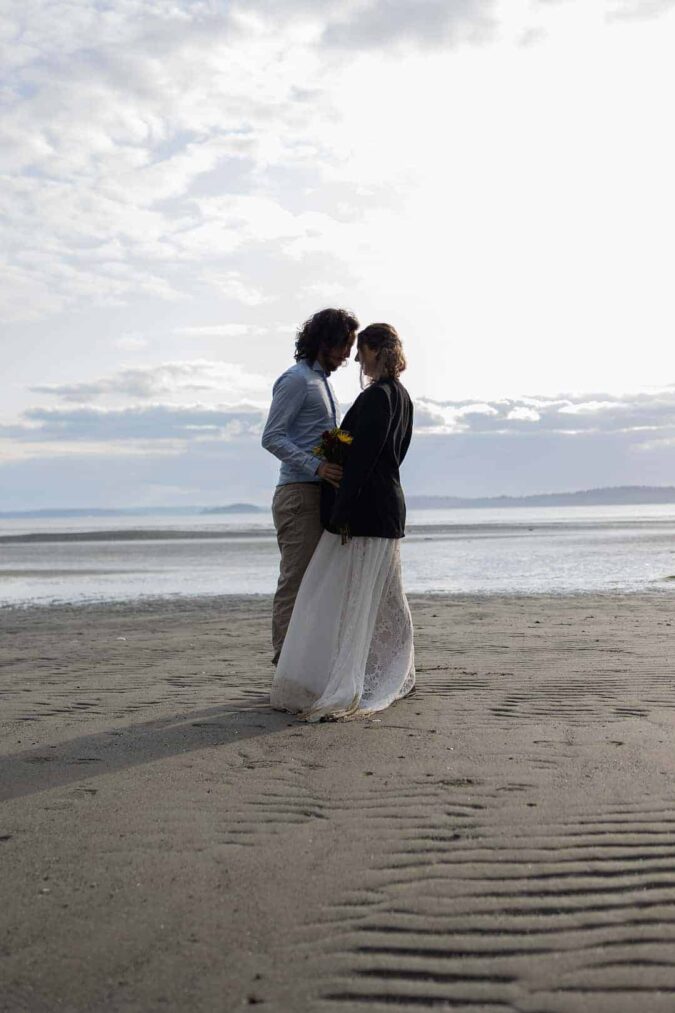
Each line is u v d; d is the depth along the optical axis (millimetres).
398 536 5125
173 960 2295
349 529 4902
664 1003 2062
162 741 4477
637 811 3236
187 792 3631
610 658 6699
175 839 3117
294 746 4297
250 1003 2102
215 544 38906
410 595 13500
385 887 2684
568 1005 2064
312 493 5406
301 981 2189
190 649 8094
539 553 25469
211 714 5094
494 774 3748
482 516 118750
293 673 5000
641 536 37938
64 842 3111
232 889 2699
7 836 3186
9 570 23203
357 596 4977
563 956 2270
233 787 3682
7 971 2258
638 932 2373
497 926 2430
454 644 7719
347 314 5477
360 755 4109
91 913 2562
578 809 3279
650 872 2730
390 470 5086
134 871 2850
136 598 14562
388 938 2383
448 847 2973
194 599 14070
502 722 4699
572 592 13289
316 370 5531
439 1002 2092
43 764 4121
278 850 2996
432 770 3836
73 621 11289
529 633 8336
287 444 5258
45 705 5539
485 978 2186
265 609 12047
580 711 4918
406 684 5379
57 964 2287
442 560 22672
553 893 2611
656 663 6414
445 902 2576
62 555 31422
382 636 5270
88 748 4383
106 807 3473
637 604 11039
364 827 3186
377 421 4859
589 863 2807
